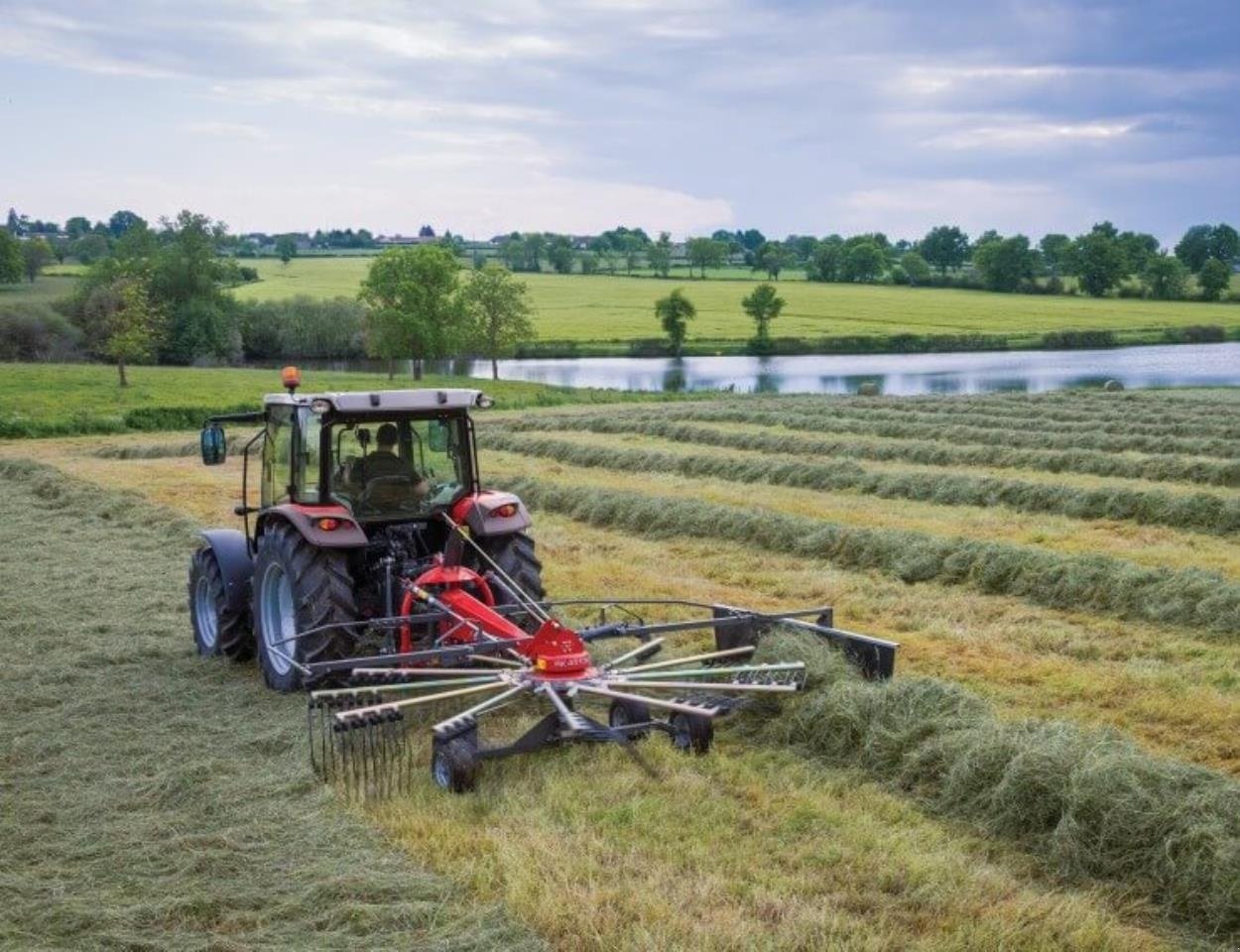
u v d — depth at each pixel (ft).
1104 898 17.44
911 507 56.85
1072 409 105.60
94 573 42.42
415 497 29.22
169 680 28.71
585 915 16.28
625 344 290.56
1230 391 135.54
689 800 20.48
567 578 41.22
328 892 17.26
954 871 17.80
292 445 28.43
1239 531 48.49
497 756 21.35
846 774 21.93
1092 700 26.78
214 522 56.13
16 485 71.31
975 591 39.09
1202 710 25.61
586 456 78.18
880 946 15.55
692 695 24.54
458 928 16.28
